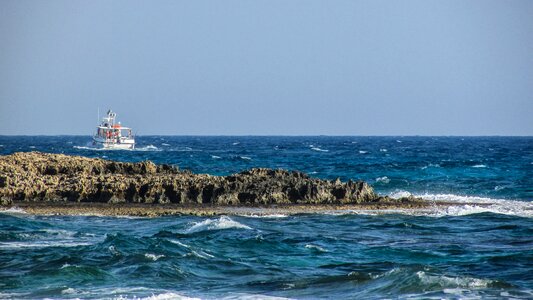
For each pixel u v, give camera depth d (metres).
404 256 84.00
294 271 75.38
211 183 127.94
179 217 113.31
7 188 123.06
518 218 117.69
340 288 66.88
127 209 117.88
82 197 124.06
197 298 62.44
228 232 99.31
